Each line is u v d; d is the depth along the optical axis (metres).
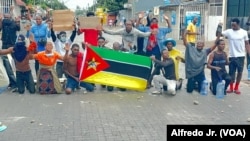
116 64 10.63
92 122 7.55
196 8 27.72
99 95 10.16
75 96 9.99
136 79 10.76
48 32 11.41
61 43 11.06
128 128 7.18
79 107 8.78
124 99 9.71
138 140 6.50
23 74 10.17
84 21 10.85
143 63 10.71
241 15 26.08
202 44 10.48
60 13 10.73
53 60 10.19
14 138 6.57
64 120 7.67
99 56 10.51
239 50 10.45
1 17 11.21
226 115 8.28
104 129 7.10
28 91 10.52
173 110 8.63
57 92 10.27
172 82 10.37
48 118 7.80
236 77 10.91
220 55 10.30
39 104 9.04
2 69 7.20
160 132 6.95
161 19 28.81
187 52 10.52
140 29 11.89
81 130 7.02
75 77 10.43
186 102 9.50
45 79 10.16
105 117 7.93
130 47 11.16
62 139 6.52
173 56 10.72
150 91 10.82
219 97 10.12
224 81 10.19
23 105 8.92
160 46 11.39
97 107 8.80
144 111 8.50
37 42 11.27
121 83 10.68
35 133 6.84
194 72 10.42
